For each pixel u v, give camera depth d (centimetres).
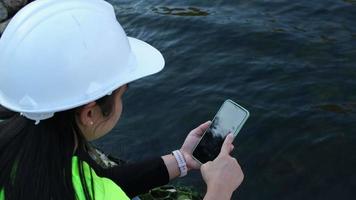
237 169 220
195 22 727
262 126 496
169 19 757
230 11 750
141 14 799
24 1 830
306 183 430
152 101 566
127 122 541
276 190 428
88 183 166
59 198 157
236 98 547
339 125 484
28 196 156
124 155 498
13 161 163
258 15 719
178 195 422
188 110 543
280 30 665
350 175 430
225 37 671
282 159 457
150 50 201
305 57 601
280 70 582
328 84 545
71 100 165
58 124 165
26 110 164
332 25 662
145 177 268
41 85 163
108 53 172
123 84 176
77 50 165
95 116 175
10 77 166
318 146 464
